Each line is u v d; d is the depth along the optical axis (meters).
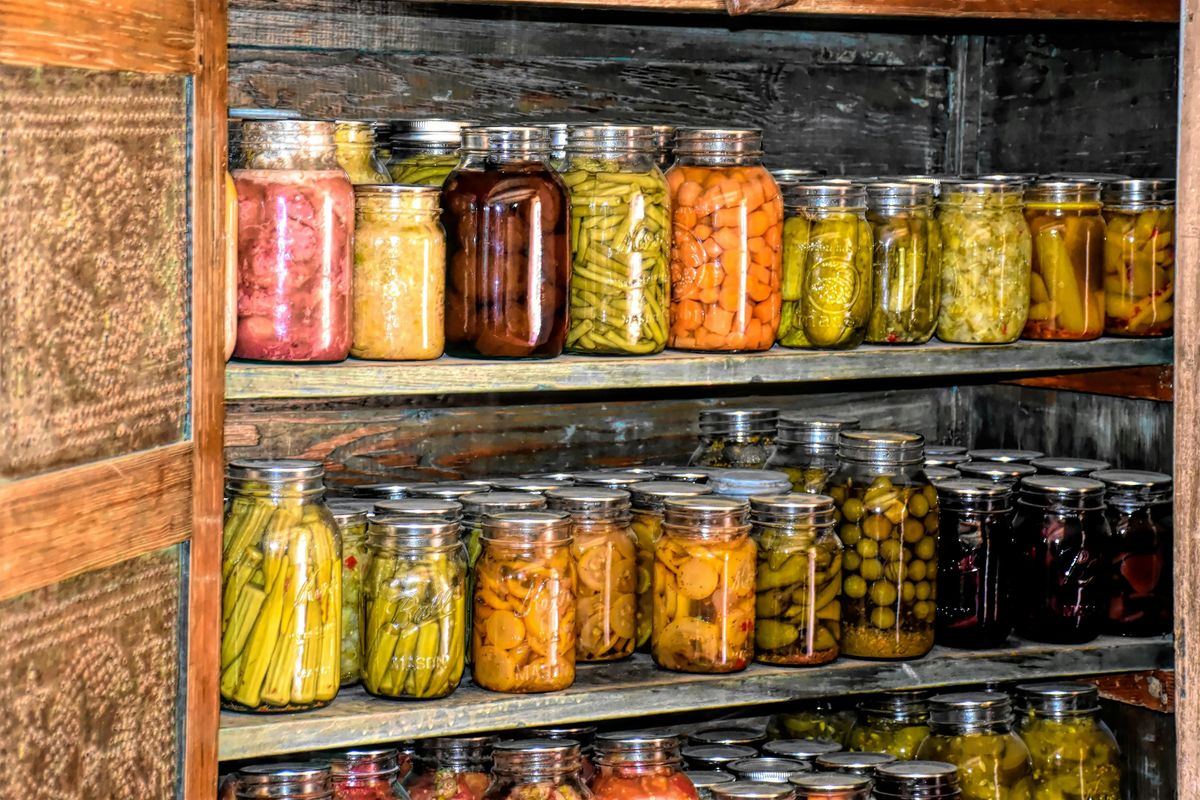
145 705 1.29
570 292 1.75
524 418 2.22
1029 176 2.05
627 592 1.83
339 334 1.60
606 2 1.70
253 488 1.61
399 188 1.64
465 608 1.75
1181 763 1.86
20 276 1.11
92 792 1.21
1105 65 2.22
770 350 1.85
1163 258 2.01
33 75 1.11
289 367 1.56
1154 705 2.04
